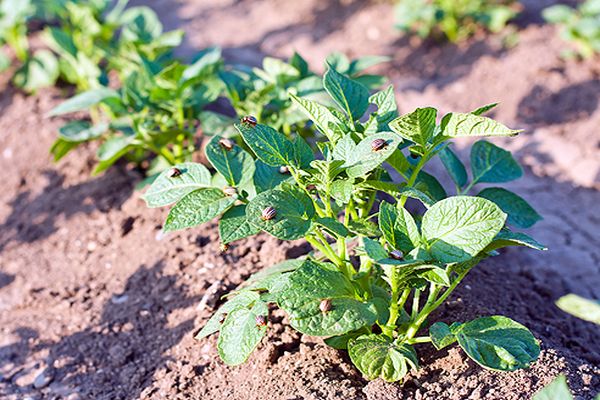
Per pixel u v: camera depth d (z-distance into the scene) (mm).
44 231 1344
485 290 1155
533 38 1834
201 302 1144
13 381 1146
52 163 1430
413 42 1917
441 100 1685
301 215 949
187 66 1251
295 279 963
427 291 1105
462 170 1087
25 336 1195
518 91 1660
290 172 1013
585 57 1727
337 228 943
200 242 1229
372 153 944
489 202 939
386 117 1007
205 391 1062
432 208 955
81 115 1559
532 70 1706
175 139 1289
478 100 1662
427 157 992
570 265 1309
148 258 1242
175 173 1007
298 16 2105
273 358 1055
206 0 2270
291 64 1271
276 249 1175
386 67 1851
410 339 1009
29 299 1247
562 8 1787
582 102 1603
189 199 979
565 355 1050
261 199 944
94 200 1359
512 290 1181
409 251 958
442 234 950
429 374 1021
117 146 1255
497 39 1854
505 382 994
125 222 1303
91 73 1447
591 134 1524
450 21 1866
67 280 1262
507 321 978
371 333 1032
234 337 990
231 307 1014
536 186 1438
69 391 1123
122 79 1454
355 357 981
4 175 1438
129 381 1114
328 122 988
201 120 1240
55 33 1478
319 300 958
